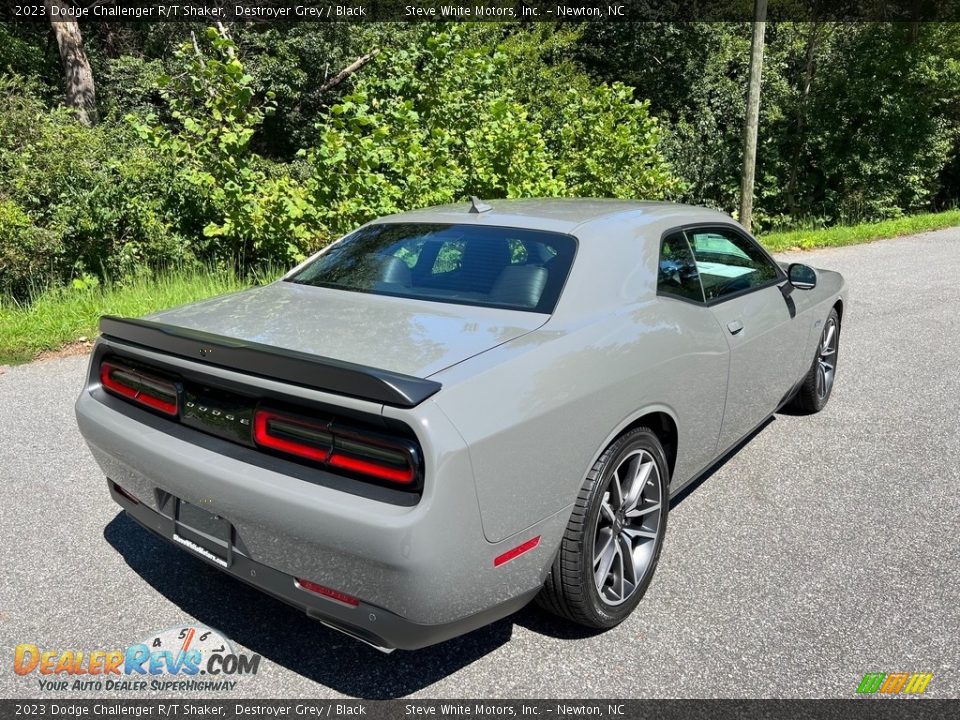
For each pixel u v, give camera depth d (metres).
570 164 12.52
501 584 2.42
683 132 24.91
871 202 22.78
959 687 2.55
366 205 8.88
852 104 22.48
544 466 2.45
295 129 23.25
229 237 9.92
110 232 10.03
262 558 2.40
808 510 3.82
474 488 2.22
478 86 10.42
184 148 9.11
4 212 9.23
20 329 7.07
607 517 2.81
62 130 10.63
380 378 2.13
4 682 2.54
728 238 3.92
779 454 4.54
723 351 3.46
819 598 3.06
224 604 3.00
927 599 3.05
